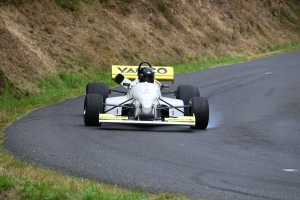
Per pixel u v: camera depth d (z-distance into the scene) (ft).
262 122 179.93
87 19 351.05
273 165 116.16
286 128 169.58
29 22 297.94
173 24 438.81
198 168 110.83
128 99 161.07
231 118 187.52
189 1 493.77
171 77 192.13
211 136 150.20
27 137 138.21
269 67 375.86
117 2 402.72
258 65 392.27
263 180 102.58
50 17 318.86
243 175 106.01
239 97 241.14
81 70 295.48
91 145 130.62
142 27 401.90
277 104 223.51
